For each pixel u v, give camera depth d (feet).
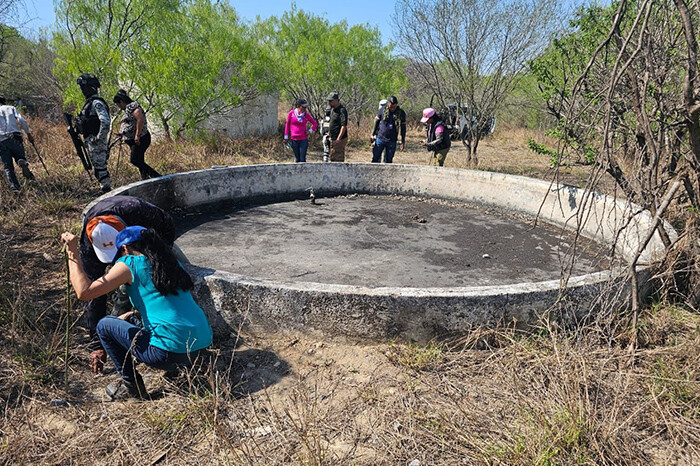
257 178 24.62
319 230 20.42
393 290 11.04
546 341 10.83
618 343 11.09
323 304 10.98
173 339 9.09
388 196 26.55
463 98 36.01
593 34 19.58
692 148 12.30
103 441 8.34
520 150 45.55
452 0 32.96
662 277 12.70
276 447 8.33
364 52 49.57
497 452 7.98
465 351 10.98
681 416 9.04
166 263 9.12
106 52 32.76
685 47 13.62
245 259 16.97
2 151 21.68
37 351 10.41
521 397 9.30
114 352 9.32
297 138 29.40
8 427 8.52
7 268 14.06
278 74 42.42
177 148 33.63
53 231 17.51
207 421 8.68
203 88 35.40
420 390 9.87
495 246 19.10
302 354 10.94
